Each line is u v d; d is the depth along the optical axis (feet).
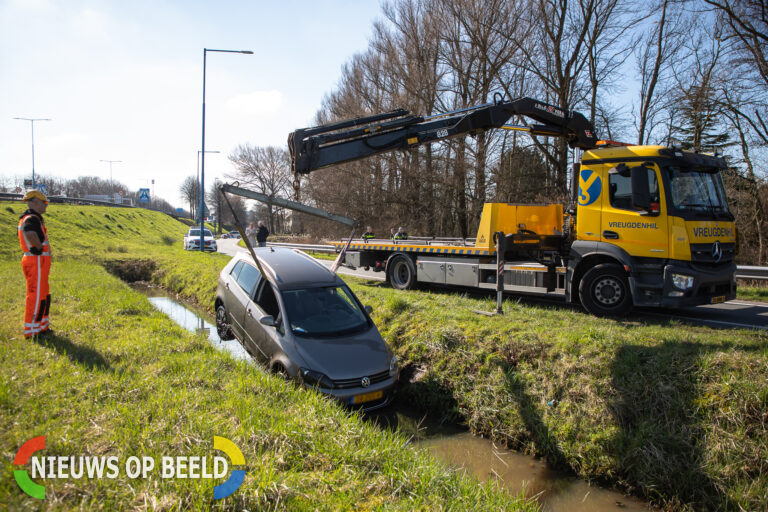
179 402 13.61
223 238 201.36
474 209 87.92
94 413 12.60
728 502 13.07
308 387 17.20
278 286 21.34
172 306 40.45
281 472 10.52
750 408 14.10
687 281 22.29
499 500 11.22
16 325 21.39
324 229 111.34
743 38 58.80
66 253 65.77
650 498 14.14
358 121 24.12
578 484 15.10
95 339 20.35
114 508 8.85
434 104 90.84
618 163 24.62
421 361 22.44
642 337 19.29
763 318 25.54
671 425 14.94
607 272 24.97
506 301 29.73
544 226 32.78
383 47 93.56
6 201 99.50
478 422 18.56
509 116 26.12
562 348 18.94
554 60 74.13
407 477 11.17
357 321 21.35
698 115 64.59
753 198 68.64
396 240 45.60
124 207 171.63
